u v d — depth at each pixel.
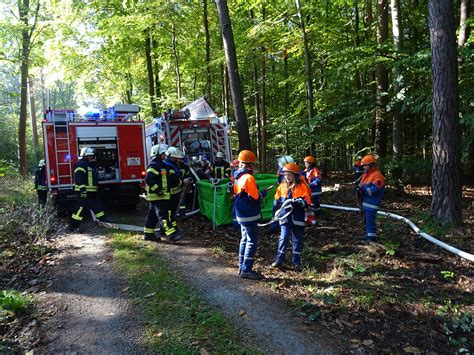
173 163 6.74
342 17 14.62
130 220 8.33
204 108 10.45
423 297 4.27
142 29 13.94
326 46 13.23
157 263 5.37
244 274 4.84
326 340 3.48
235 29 16.06
